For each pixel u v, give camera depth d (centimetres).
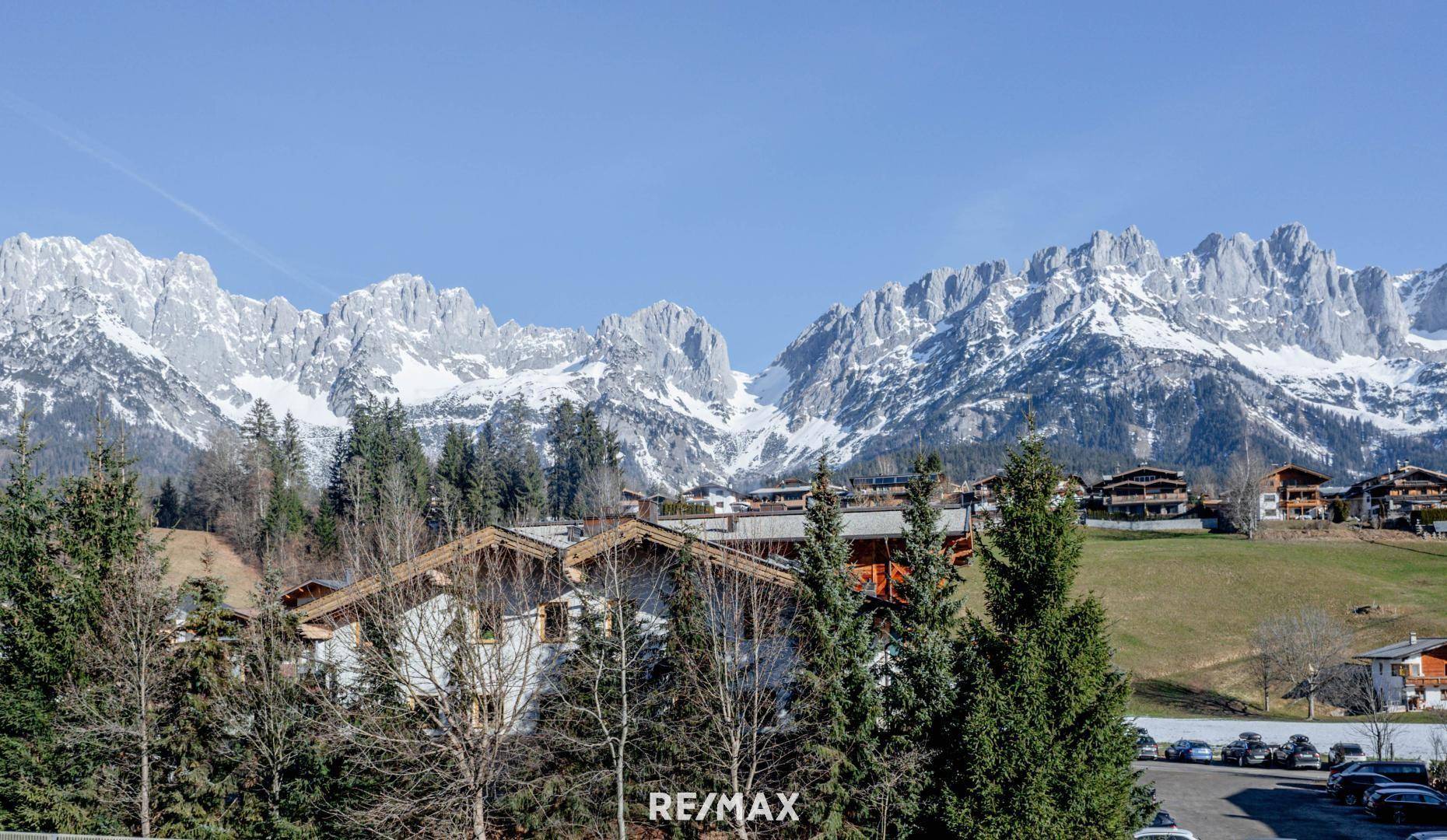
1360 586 13025
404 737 3188
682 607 3472
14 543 3772
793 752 3347
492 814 3509
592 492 13262
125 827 3497
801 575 3516
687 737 3353
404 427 16925
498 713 3203
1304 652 9844
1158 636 11556
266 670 3484
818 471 3656
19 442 4003
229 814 3509
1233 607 12394
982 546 3403
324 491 13950
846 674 3406
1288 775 6950
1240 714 9569
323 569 10644
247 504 13750
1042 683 3197
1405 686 9312
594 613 3484
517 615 3475
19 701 3556
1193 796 5941
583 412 18762
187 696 3541
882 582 4834
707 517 5312
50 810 3444
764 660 3466
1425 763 6794
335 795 3469
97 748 3478
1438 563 14250
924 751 3347
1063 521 3312
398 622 3262
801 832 3328
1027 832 3081
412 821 3325
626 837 3384
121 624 3491
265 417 16050
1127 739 3244
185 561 11781
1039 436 3428
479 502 7788
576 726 3416
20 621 3634
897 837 3303
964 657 3328
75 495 3869
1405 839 4678
